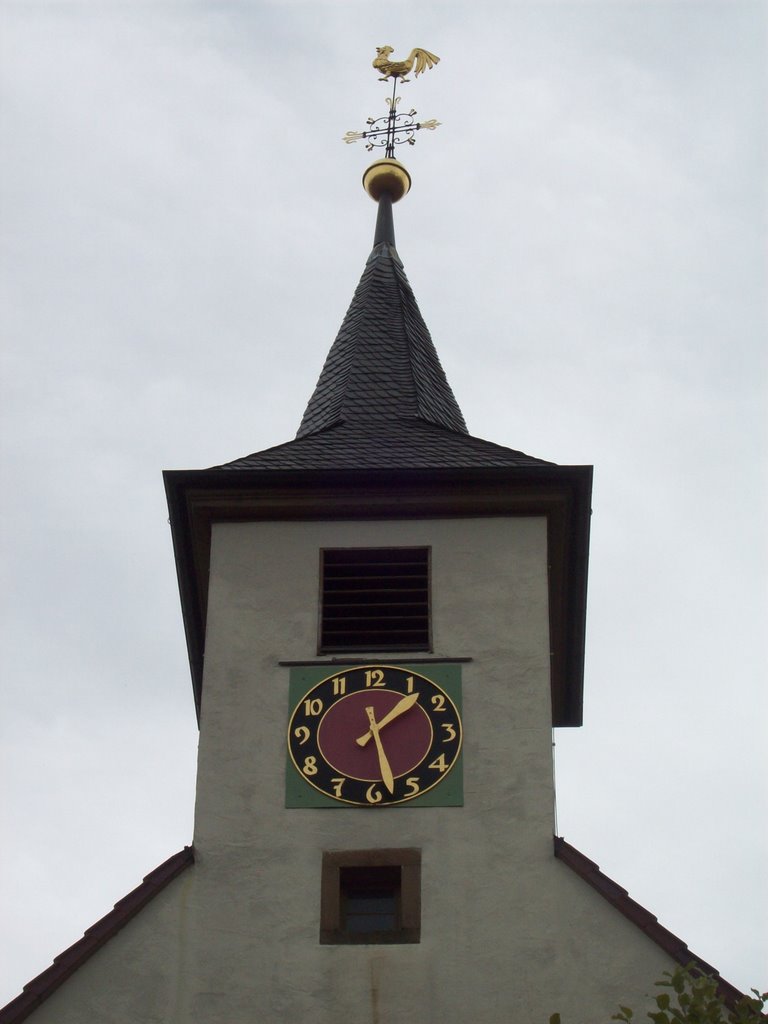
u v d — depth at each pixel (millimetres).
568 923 25047
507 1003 24484
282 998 24641
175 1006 24516
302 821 26312
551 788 26531
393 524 29641
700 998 20859
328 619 28641
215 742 27141
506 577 28938
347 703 27438
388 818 26281
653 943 24703
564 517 29922
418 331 35875
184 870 25844
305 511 29734
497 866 25734
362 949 25031
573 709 33406
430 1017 24422
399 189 39031
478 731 27094
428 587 28812
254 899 25547
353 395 33375
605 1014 24250
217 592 28844
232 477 29766
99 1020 24266
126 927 25094
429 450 30984
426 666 27828
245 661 28000
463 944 25000
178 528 30312
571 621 31750
